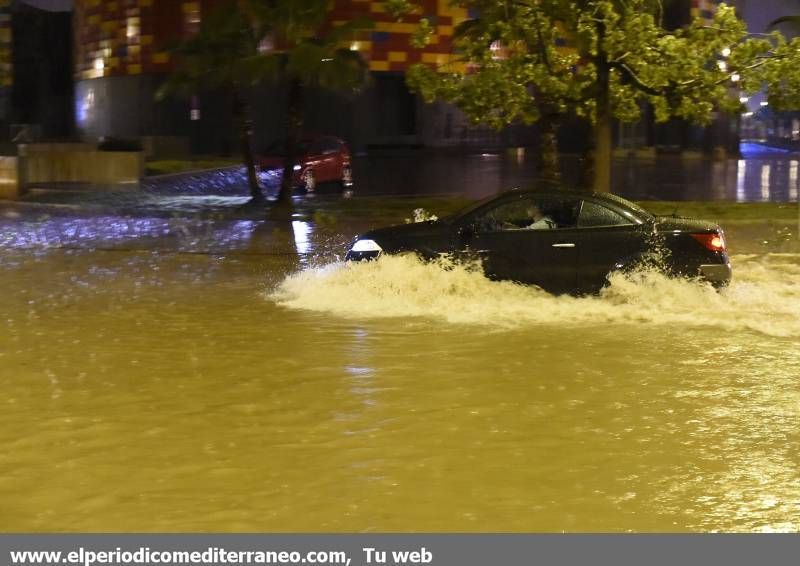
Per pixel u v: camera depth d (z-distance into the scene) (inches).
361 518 335.9
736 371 533.0
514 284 705.6
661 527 329.1
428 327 641.0
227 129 2778.1
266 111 2760.8
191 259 988.6
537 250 702.5
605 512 340.5
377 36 2691.9
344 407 464.8
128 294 783.1
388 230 736.3
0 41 3029.0
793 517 336.8
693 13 2780.5
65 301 751.1
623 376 521.7
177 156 2583.7
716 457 395.9
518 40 1210.0
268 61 1395.2
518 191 727.7
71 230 1243.8
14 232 1221.7
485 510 342.3
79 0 3132.4
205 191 1825.8
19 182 1667.1
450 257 711.7
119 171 1948.8
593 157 1244.5
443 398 480.4
